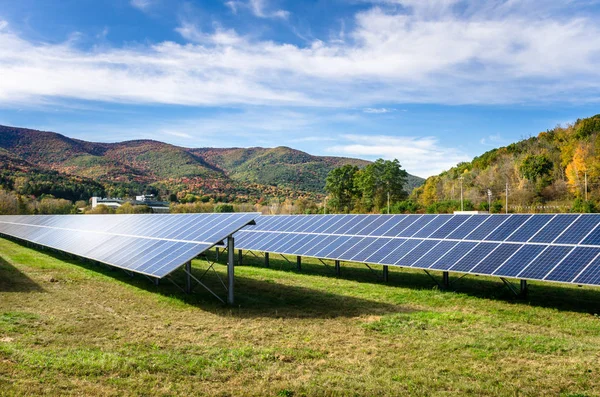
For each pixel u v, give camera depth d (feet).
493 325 52.65
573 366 38.45
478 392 33.45
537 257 61.98
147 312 59.36
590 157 254.47
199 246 66.33
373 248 83.87
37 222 188.44
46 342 44.70
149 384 34.40
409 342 45.88
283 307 62.44
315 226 108.47
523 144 376.89
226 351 42.98
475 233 75.36
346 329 51.03
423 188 399.65
